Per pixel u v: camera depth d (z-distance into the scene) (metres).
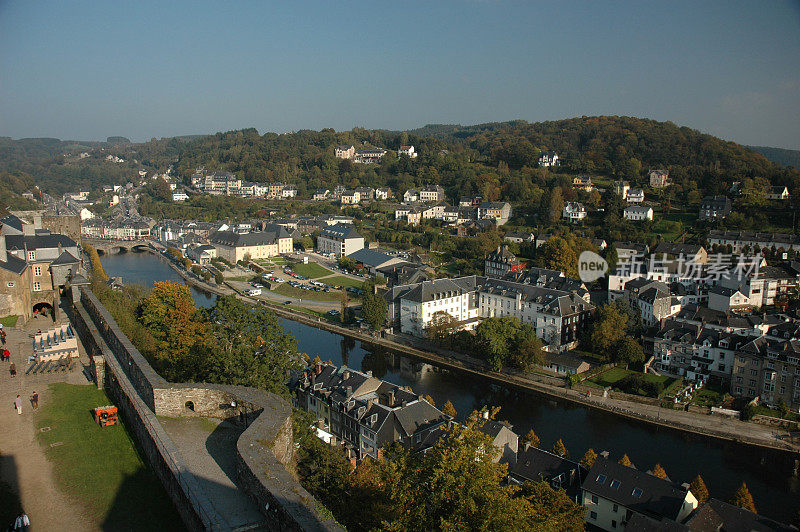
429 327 157.38
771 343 119.75
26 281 102.19
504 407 123.06
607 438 108.94
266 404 46.94
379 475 47.09
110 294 105.75
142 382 53.41
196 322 85.62
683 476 96.00
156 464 44.44
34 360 71.25
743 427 111.31
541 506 57.56
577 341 154.00
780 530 69.44
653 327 145.00
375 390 105.88
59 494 41.28
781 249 183.25
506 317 143.38
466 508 36.47
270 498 32.97
